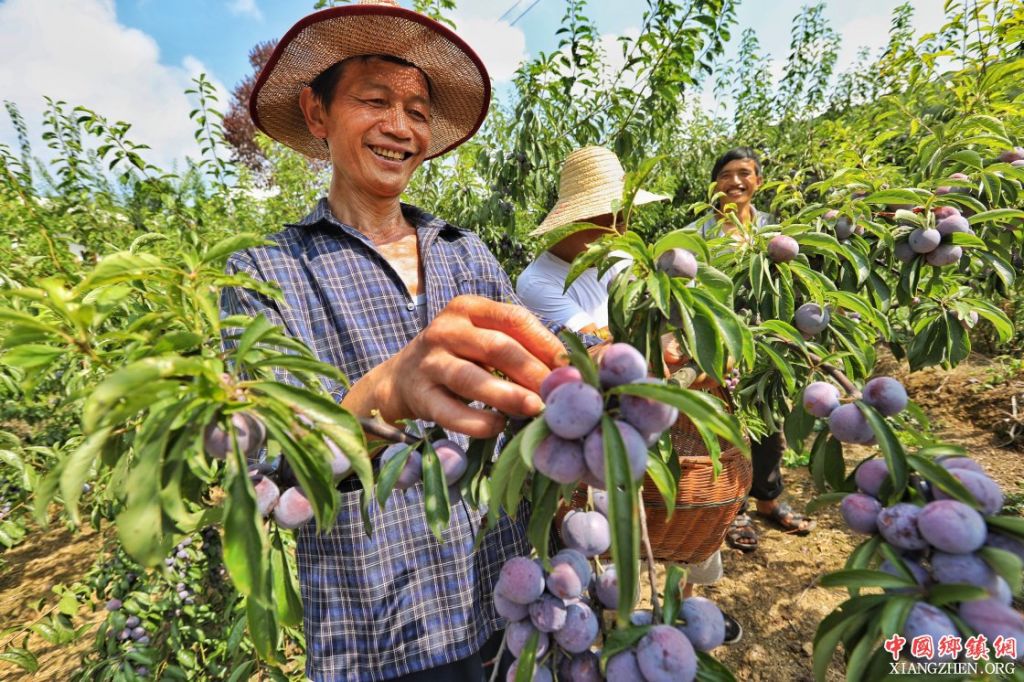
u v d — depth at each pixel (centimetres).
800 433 116
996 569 63
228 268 145
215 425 59
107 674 230
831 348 163
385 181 160
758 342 131
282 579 78
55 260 228
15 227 383
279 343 83
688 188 803
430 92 197
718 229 175
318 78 162
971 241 153
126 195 439
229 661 262
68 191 396
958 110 284
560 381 68
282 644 218
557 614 80
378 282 155
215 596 301
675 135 780
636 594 54
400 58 158
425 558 145
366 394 88
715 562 265
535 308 245
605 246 93
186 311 82
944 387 523
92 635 345
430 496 80
